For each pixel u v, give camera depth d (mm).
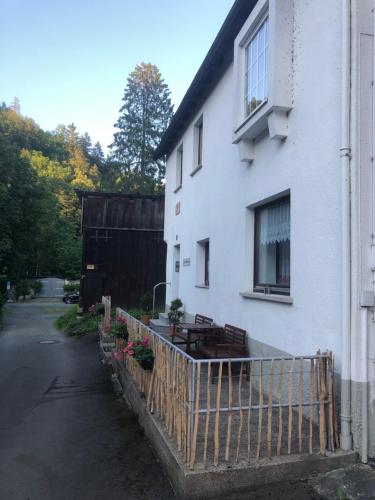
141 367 5355
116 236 18266
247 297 6379
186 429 3561
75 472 4043
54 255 52625
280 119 5203
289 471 3473
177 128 11508
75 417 5902
